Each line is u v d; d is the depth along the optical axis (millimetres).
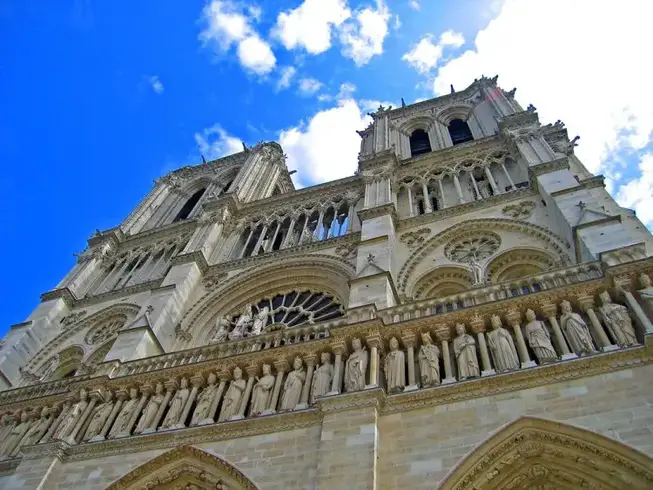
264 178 58812
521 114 43344
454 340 22547
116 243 52312
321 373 23172
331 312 34500
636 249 22906
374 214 37031
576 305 21969
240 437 21734
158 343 33281
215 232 45781
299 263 38562
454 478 17391
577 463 17141
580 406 17984
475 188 39000
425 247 34312
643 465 15891
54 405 27969
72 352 39562
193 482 21500
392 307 25656
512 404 18938
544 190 32969
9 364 37312
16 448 26500
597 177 33906
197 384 25656
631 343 19219
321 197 46875
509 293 24641
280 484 19250
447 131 53688
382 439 19422
